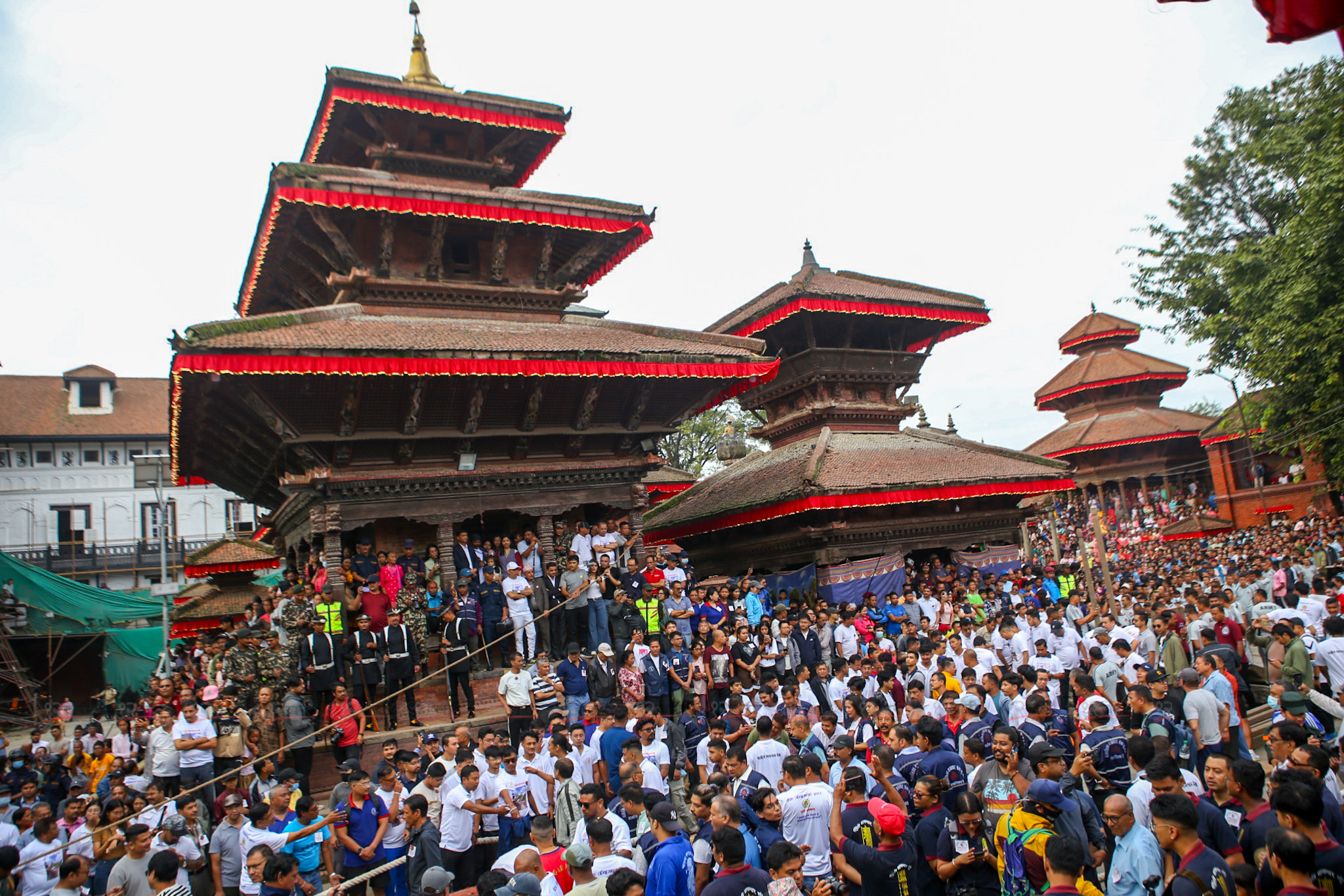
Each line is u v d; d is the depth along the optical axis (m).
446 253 24.12
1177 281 42.12
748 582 23.52
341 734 15.83
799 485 25.64
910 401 36.66
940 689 15.18
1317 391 33.50
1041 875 7.68
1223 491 49.88
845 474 26.78
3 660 33.88
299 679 17.47
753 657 18.98
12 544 57.62
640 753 11.99
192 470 27.66
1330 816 8.17
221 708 15.48
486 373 19.03
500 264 23.91
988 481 28.27
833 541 26.48
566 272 25.52
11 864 10.62
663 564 24.23
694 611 21.81
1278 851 6.17
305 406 18.62
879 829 8.66
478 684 19.34
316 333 18.92
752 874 8.05
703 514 29.67
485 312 24.19
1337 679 14.73
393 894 11.89
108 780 15.45
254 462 25.36
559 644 20.72
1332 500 44.34
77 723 36.56
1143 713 12.00
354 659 17.31
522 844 13.05
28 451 59.50
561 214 23.23
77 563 56.75
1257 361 34.75
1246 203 40.47
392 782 12.26
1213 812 8.26
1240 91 40.47
